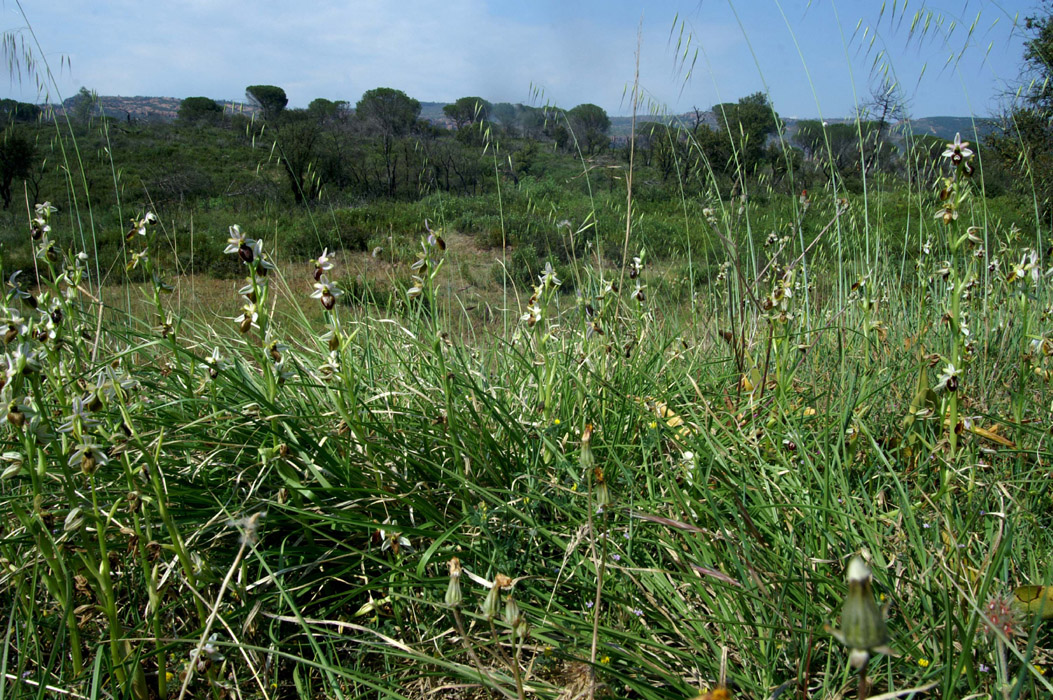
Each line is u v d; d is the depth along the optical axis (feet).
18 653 6.07
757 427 9.18
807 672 5.17
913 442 8.46
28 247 47.44
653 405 9.73
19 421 5.12
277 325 10.80
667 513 7.42
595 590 6.63
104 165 93.66
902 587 6.37
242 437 8.09
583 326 11.41
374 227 58.70
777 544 6.77
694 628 6.12
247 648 5.88
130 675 5.70
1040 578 6.02
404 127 132.46
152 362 9.98
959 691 5.22
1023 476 7.72
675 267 21.24
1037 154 26.25
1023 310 8.52
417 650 6.30
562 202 56.75
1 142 49.47
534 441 9.05
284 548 7.14
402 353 11.37
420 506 7.63
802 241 12.50
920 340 10.66
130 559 7.01
